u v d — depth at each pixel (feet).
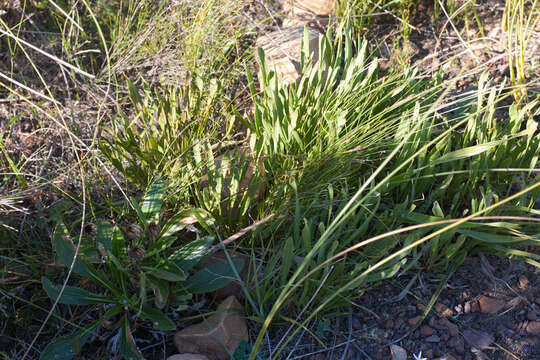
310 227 6.61
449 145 6.75
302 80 7.63
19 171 7.39
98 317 6.19
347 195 6.47
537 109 7.72
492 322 6.14
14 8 8.87
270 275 6.02
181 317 6.20
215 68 9.11
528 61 8.91
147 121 8.02
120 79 8.89
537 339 5.93
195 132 7.78
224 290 6.26
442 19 10.23
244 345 5.83
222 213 6.86
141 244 6.13
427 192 7.29
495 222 6.62
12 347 5.95
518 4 7.70
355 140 6.91
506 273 6.55
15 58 8.67
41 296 6.24
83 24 9.37
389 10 10.23
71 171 7.33
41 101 8.21
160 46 8.91
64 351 5.56
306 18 10.07
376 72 8.34
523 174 6.65
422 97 7.94
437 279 6.56
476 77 8.86
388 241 6.32
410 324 6.16
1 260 6.36
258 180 6.61
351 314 6.26
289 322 6.13
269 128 7.20
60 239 5.96
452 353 5.93
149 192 6.68
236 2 9.03
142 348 6.03
